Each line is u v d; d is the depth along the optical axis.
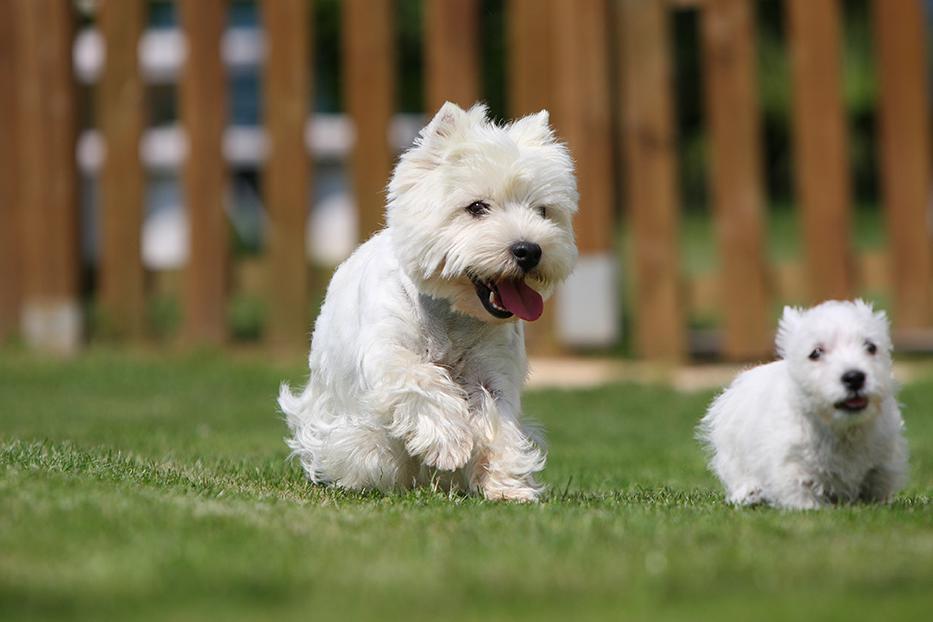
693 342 15.12
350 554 4.94
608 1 14.17
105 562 4.68
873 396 6.71
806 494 7.02
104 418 11.86
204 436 10.37
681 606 4.20
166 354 15.12
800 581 4.55
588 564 4.80
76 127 15.42
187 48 14.90
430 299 7.06
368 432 7.12
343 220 21.06
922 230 13.96
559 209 7.23
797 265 14.14
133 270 15.30
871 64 31.88
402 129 24.25
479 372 7.15
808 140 14.00
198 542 5.04
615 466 9.38
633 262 14.41
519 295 6.91
